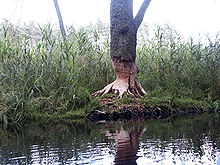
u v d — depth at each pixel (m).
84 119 5.45
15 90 5.46
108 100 6.18
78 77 6.43
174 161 2.30
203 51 7.65
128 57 6.40
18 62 5.64
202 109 6.52
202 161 2.30
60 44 6.59
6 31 6.04
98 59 7.11
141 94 6.73
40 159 2.50
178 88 7.07
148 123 4.67
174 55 7.46
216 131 3.68
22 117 5.39
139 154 2.55
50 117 5.54
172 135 3.45
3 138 3.66
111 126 4.41
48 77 5.93
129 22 6.37
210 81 7.30
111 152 2.65
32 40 6.56
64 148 2.90
